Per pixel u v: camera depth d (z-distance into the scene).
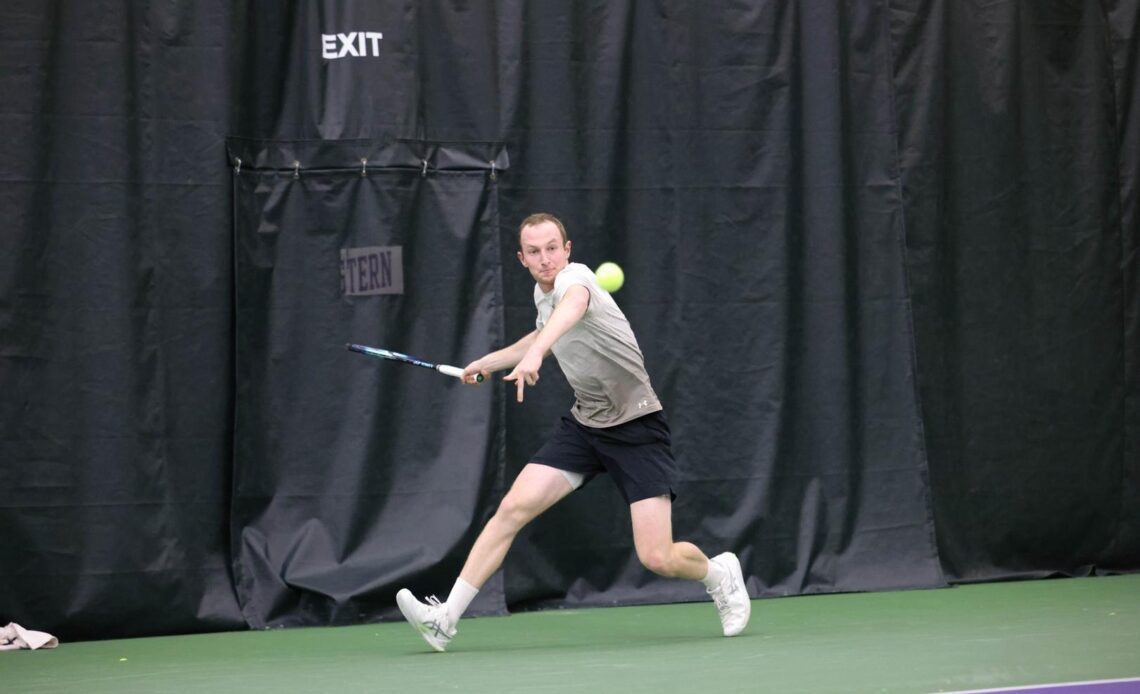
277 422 12.62
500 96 13.30
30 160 12.00
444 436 12.90
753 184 13.91
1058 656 8.59
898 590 13.77
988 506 14.60
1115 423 15.08
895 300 14.24
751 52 13.95
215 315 12.49
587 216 13.48
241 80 12.65
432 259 13.02
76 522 11.94
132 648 11.16
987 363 14.68
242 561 12.37
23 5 12.03
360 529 12.62
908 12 14.49
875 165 14.30
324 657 10.05
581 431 9.88
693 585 13.52
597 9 13.62
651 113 13.72
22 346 11.91
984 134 14.76
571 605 13.21
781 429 13.78
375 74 12.95
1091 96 15.12
